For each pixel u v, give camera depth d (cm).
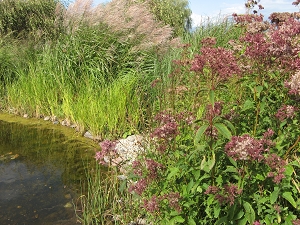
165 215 295
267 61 306
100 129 602
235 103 361
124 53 783
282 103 327
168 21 1723
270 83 319
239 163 289
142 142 483
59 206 390
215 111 288
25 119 721
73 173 471
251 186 280
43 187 432
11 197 407
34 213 375
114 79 712
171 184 307
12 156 532
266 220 266
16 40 1062
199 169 271
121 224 357
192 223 278
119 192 407
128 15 851
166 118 315
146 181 293
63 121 689
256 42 301
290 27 299
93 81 700
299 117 307
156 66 741
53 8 1309
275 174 262
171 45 801
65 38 820
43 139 607
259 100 309
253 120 337
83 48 760
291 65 312
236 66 294
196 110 417
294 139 298
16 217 367
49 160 517
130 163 466
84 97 660
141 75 700
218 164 300
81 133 630
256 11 460
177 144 332
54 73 762
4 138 611
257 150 249
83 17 832
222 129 255
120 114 609
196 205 294
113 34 795
